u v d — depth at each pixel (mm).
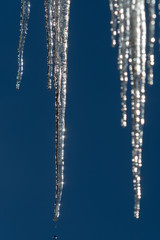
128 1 2016
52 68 2277
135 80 2025
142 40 2012
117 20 2049
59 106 2211
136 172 2062
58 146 2219
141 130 2047
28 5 2283
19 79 2309
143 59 2018
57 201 2223
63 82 2209
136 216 2074
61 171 2221
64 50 2199
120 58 2043
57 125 2215
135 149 2055
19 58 2303
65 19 2189
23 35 2291
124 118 2062
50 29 2252
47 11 2240
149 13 2014
